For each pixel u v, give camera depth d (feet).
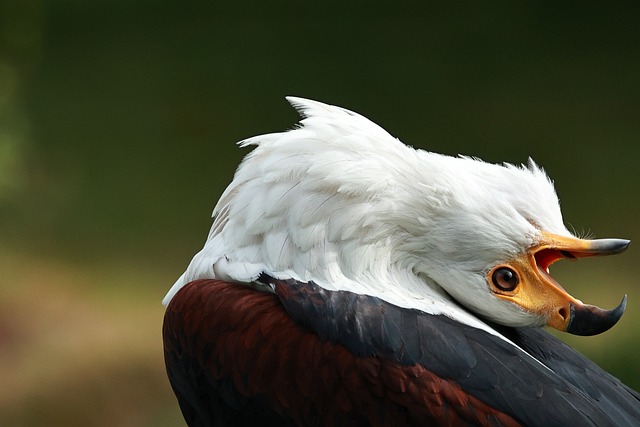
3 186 48.03
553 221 16.31
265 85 67.41
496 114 62.95
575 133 60.39
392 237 16.44
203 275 17.16
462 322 16.15
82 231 52.70
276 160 16.67
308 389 15.49
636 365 33.01
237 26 75.20
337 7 77.00
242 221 16.79
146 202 55.57
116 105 66.13
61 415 38.14
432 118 62.95
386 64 69.21
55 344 41.91
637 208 52.60
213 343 16.20
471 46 70.85
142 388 39.37
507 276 16.28
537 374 15.48
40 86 68.18
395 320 15.64
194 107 65.46
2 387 39.22
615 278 46.14
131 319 43.96
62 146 61.41
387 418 15.17
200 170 58.90
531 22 73.46
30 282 47.01
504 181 16.46
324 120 16.80
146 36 74.79
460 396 15.10
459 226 16.22
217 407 16.71
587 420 15.02
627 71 67.00
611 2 74.64
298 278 16.20
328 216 16.25
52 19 77.10
